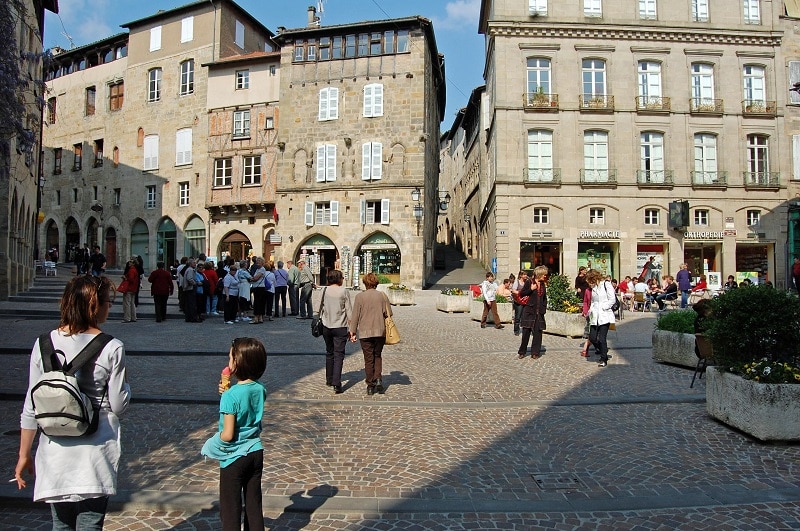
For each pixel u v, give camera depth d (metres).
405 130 33.00
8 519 4.47
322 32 33.88
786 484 5.24
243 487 3.79
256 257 17.47
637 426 7.04
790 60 32.50
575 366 10.86
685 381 9.49
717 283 31.42
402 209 32.69
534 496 4.93
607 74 31.53
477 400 8.23
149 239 39.84
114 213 41.75
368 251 33.31
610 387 9.08
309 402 8.02
